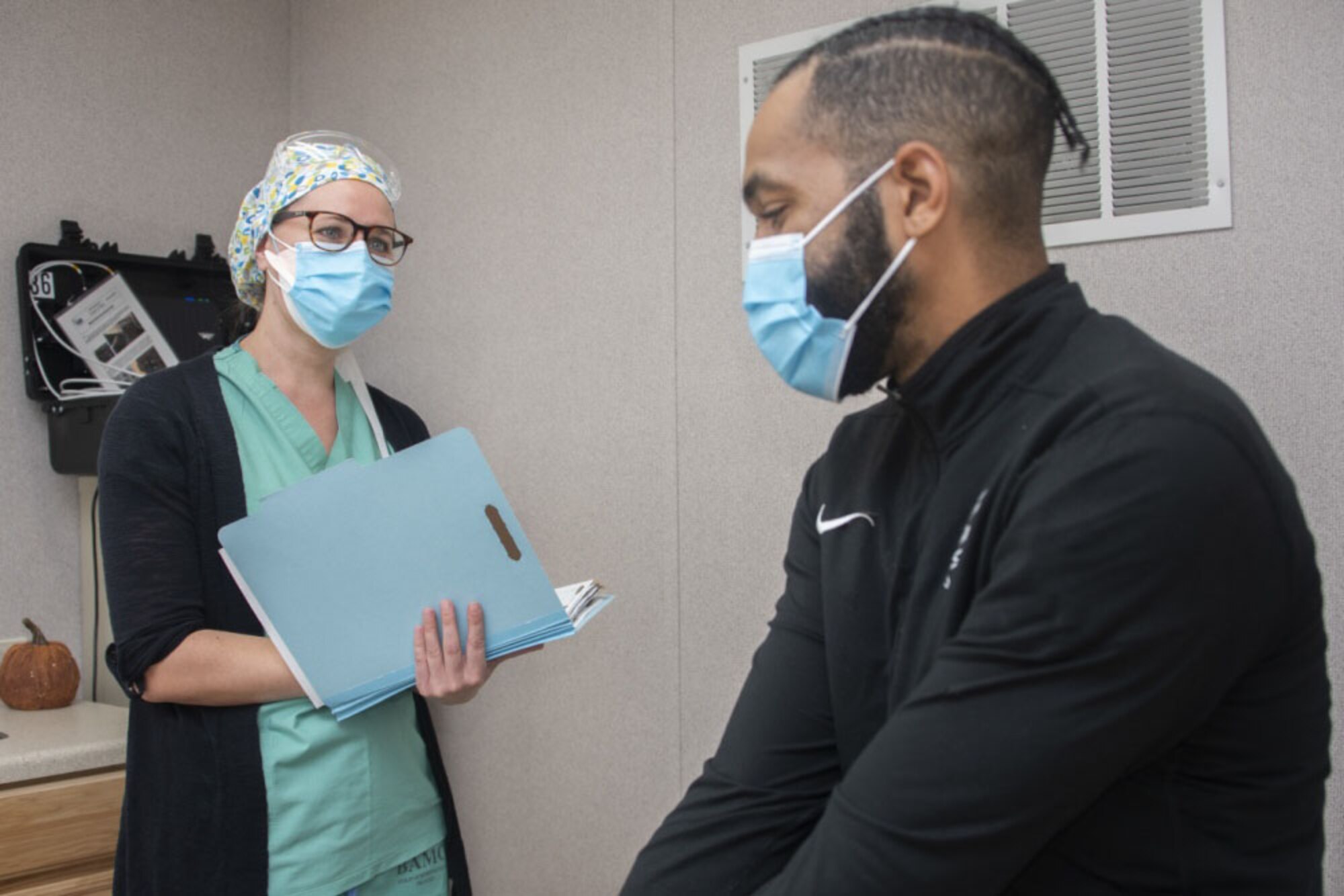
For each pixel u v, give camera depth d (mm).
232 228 2404
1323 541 1365
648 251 1940
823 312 785
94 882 1626
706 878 851
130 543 1291
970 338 732
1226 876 655
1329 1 1359
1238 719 655
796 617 912
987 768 611
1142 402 632
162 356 2143
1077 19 1508
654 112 1938
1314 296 1369
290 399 1477
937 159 725
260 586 1259
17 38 2080
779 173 783
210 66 2377
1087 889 675
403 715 1455
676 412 1900
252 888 1284
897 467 817
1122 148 1484
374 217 1464
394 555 1270
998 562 667
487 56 2170
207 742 1302
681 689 1879
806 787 873
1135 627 601
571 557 2021
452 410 2195
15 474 2061
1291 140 1384
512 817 2092
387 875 1412
